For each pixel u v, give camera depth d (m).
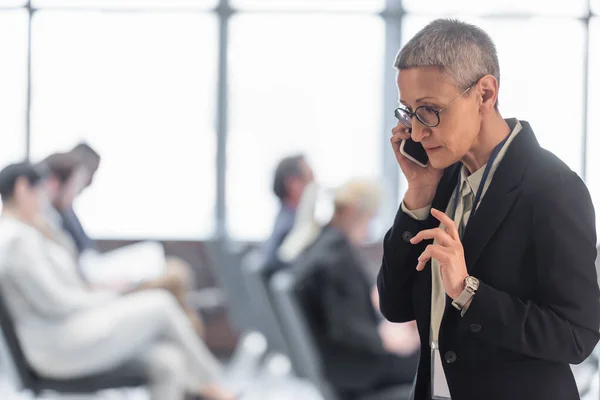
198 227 11.77
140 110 11.68
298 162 8.46
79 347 6.54
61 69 11.58
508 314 2.49
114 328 6.65
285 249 7.82
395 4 11.77
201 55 11.75
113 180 11.65
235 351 11.46
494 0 11.73
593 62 11.72
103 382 6.65
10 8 11.48
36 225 6.70
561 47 11.72
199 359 7.08
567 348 2.50
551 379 2.60
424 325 2.76
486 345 2.61
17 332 6.51
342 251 5.60
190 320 7.90
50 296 6.50
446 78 2.54
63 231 7.54
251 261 8.69
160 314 6.90
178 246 11.46
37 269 6.47
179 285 7.93
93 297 6.73
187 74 11.74
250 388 9.19
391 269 2.84
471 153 2.68
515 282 2.59
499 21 11.72
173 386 6.71
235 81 11.80
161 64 11.70
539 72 11.72
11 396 8.78
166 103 11.72
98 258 7.94
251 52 11.80
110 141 11.66
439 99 2.55
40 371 6.57
